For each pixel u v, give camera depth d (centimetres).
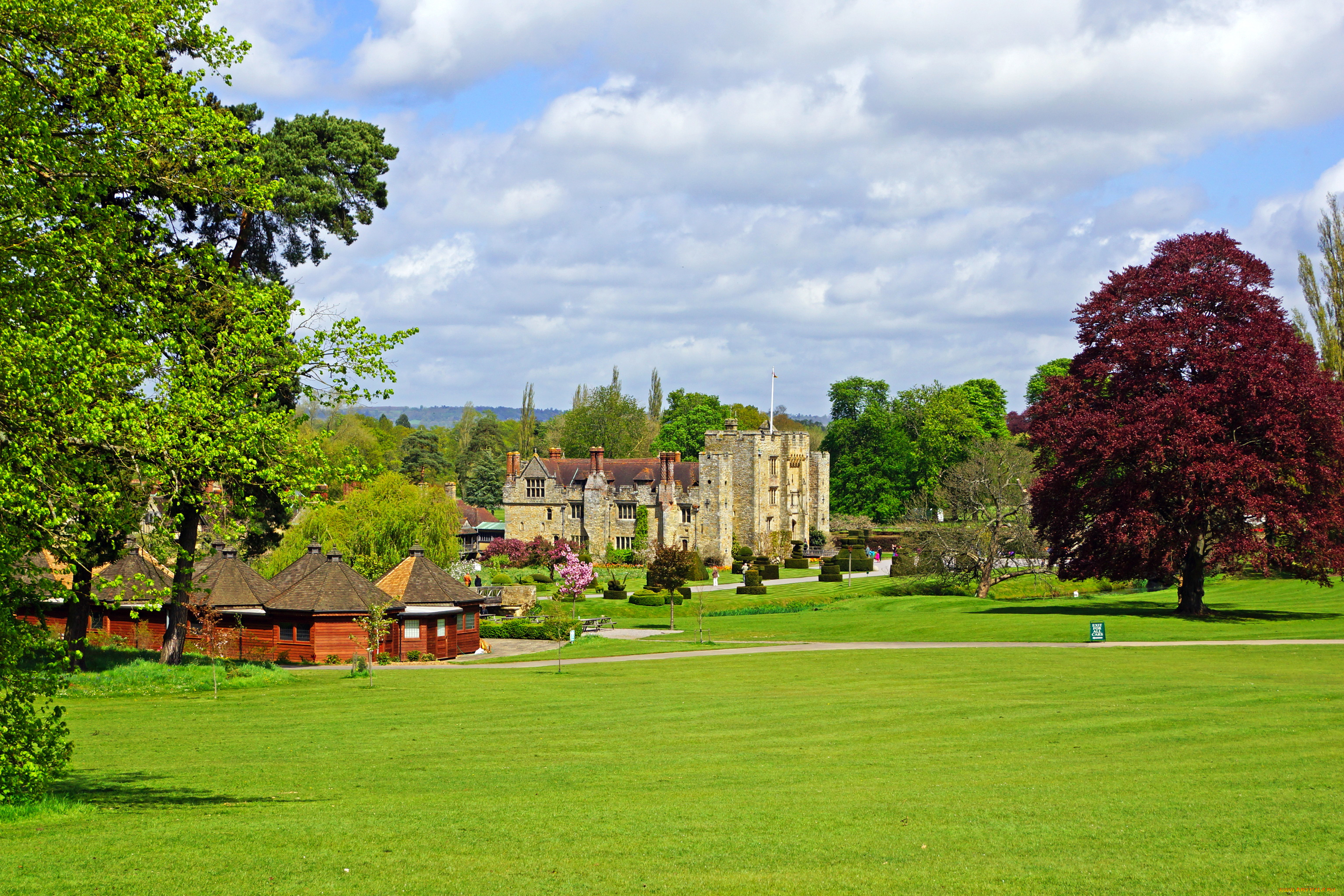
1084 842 1484
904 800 1809
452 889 1245
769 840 1516
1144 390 5509
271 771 2259
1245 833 1522
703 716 3016
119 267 2012
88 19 1884
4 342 1641
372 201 4653
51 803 1753
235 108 4278
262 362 2417
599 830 1581
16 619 1797
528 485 12531
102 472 1834
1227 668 3756
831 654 4694
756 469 12106
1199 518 5356
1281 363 5253
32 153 1780
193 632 4734
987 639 5091
